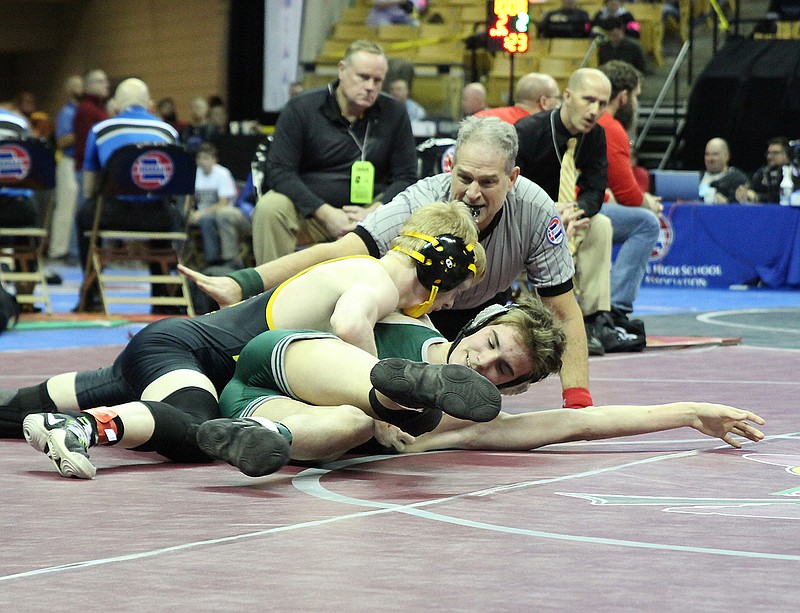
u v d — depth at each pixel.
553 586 3.19
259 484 4.72
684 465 5.14
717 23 27.97
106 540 3.71
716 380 8.41
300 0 28.03
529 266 6.50
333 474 4.94
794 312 15.06
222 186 17.92
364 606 3.00
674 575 3.31
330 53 28.84
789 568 3.39
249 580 3.23
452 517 4.06
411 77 19.89
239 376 5.38
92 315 14.45
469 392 4.36
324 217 9.80
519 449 5.56
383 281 5.33
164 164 13.86
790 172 20.28
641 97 28.05
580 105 8.95
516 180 6.35
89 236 14.56
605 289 10.52
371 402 4.88
